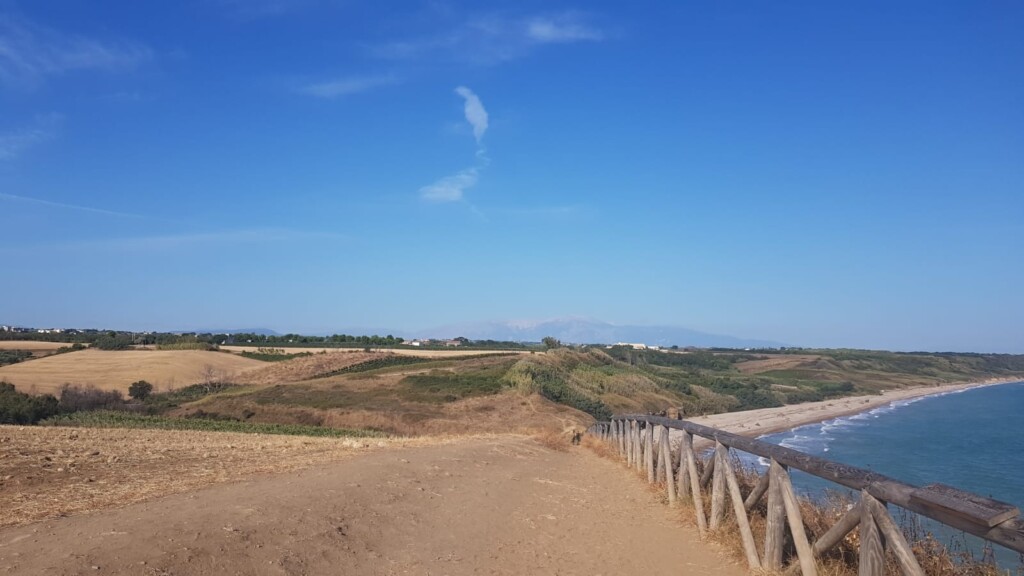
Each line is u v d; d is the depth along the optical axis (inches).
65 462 478.3
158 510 286.7
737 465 365.4
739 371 4503.0
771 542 233.5
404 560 255.0
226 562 219.0
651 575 249.6
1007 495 1003.9
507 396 2025.1
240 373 2785.4
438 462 521.3
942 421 2527.1
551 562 266.4
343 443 746.2
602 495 436.1
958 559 218.1
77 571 193.5
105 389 2204.7
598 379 2659.9
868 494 179.2
